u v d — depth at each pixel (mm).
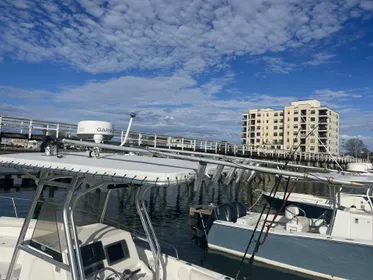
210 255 9422
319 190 27453
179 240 10891
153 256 3895
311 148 64625
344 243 7609
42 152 4039
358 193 9570
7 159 3406
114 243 3777
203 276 3668
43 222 3354
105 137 3914
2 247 4738
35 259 3289
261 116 77625
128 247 3941
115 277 3547
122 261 3799
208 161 3303
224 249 9453
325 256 7805
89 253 3453
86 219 3842
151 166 3121
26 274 3342
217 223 9742
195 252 9695
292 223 9141
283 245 8398
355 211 8789
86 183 3135
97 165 2971
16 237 5367
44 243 3303
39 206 3436
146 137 19297
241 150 29781
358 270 7375
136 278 3758
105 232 3818
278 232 8531
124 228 4426
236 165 3762
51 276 3121
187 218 14258
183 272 3887
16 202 15484
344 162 37781
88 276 3369
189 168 3189
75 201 3033
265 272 8258
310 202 13172
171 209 16469
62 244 3102
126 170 2756
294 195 14688
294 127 69188
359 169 11578
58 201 3236
